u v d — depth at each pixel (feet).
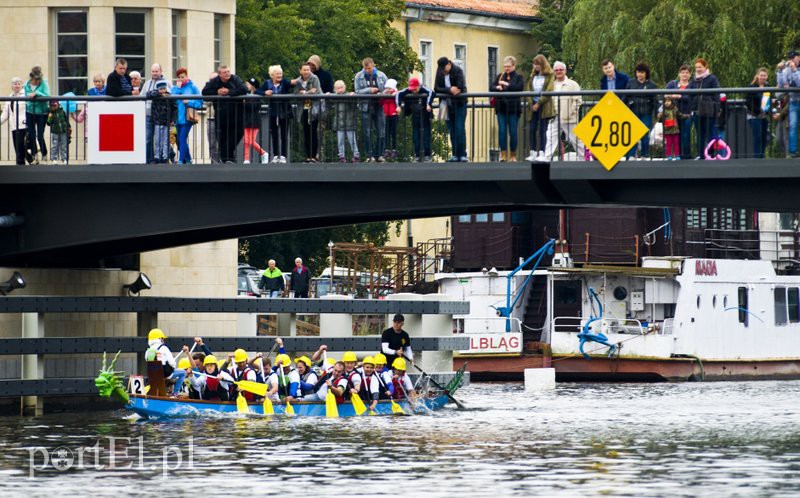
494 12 545.85
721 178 210.79
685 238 381.40
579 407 258.16
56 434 206.80
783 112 214.07
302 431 210.18
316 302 259.60
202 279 274.57
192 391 232.94
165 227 224.53
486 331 354.13
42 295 247.29
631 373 345.92
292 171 219.82
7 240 227.81
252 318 278.05
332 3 445.78
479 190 219.82
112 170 223.30
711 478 165.99
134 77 236.43
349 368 237.45
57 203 226.79
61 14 265.95
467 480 164.25
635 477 166.50
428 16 522.47
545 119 221.46
